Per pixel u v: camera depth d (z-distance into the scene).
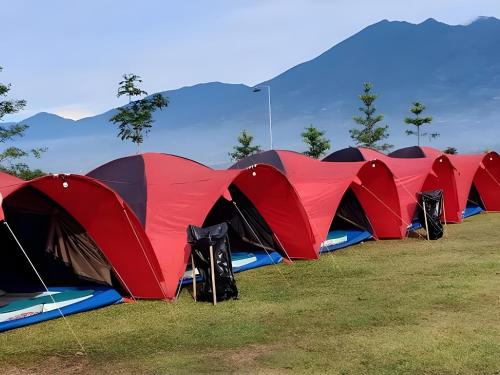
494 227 14.12
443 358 5.12
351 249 11.85
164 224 8.49
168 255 8.21
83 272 8.50
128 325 6.90
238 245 11.03
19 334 6.75
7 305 7.53
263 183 10.27
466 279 8.27
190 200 8.91
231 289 7.89
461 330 5.90
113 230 8.04
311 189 11.63
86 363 5.58
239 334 6.21
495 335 5.68
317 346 5.66
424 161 14.38
